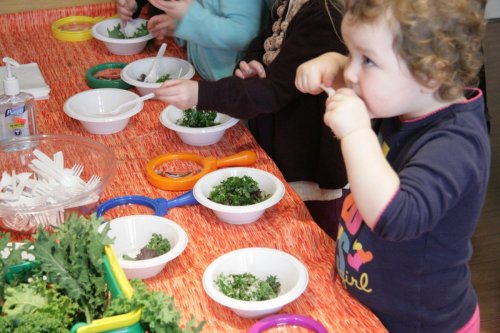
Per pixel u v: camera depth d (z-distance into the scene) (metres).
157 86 1.70
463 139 0.95
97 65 1.87
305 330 1.00
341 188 1.59
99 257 0.92
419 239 1.01
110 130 1.54
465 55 0.92
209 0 1.78
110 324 0.81
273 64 1.50
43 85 1.73
